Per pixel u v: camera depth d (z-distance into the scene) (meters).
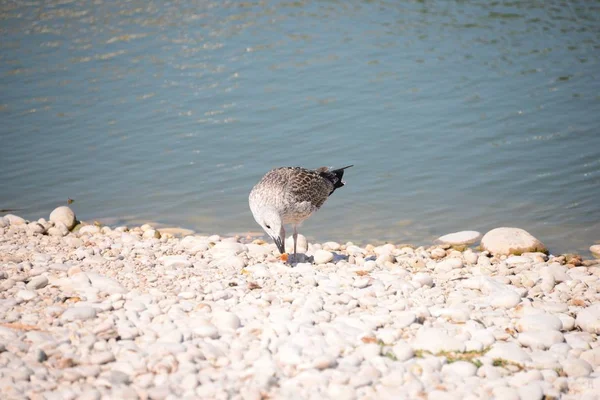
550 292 10.56
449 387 7.38
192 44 23.70
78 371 7.39
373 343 8.02
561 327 8.97
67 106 19.80
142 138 18.02
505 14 25.33
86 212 14.82
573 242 13.29
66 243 12.22
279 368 7.57
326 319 8.78
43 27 25.59
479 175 15.99
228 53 22.95
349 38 23.80
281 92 20.28
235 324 8.52
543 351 8.33
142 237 13.20
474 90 19.98
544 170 16.05
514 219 14.27
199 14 26.33
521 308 9.45
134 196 15.51
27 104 19.94
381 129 18.12
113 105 19.77
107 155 17.28
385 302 9.45
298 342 8.05
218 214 14.73
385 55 22.44
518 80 20.48
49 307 8.88
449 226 14.14
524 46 22.69
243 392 7.07
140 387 7.23
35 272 10.21
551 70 20.97
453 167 16.34
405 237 13.75
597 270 11.54
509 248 12.70
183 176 16.28
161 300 9.28
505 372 7.77
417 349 8.12
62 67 22.27
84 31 25.11
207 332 8.26
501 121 18.28
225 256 11.41
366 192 15.52
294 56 22.56
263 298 9.35
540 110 18.72
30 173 16.52
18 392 7.04
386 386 7.30
